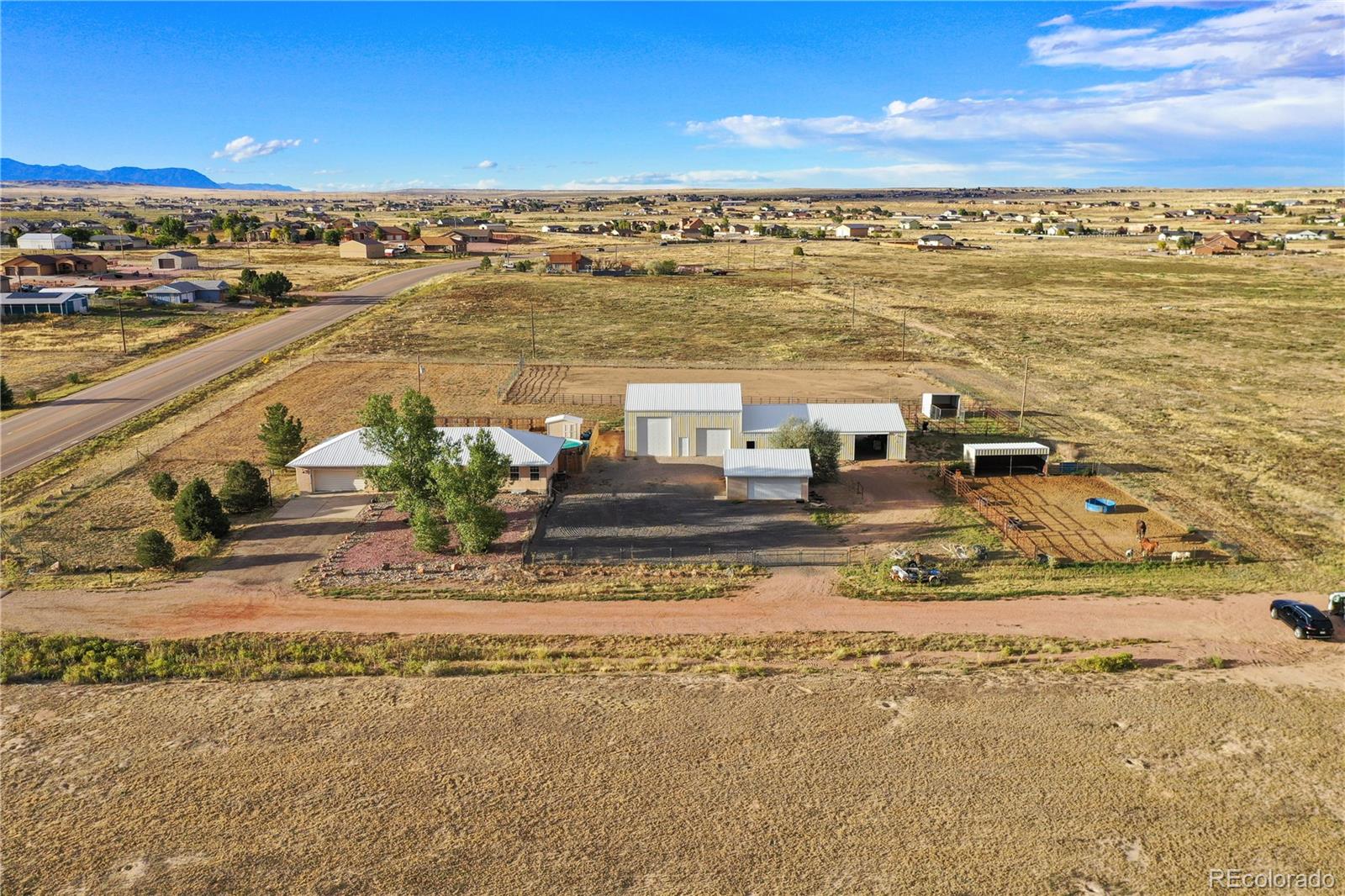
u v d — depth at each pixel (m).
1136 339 108.50
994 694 33.56
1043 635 38.34
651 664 36.09
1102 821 26.56
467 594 42.19
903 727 31.44
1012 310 129.38
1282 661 36.09
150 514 51.84
